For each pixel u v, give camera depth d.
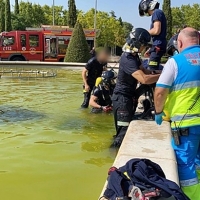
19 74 17.94
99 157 5.09
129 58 5.34
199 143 3.46
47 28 29.09
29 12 66.25
